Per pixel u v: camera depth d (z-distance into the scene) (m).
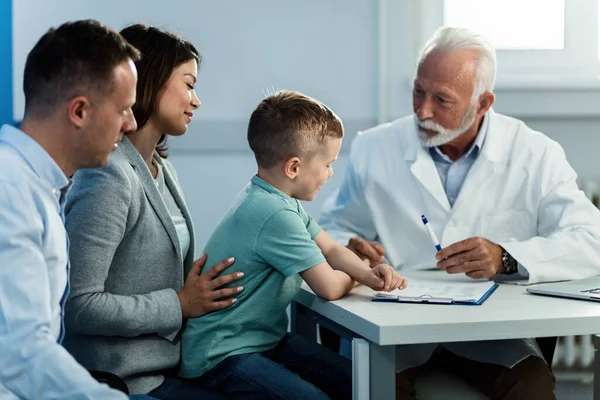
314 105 1.43
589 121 2.51
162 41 1.36
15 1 2.47
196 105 1.44
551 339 1.65
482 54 1.77
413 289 1.42
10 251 0.92
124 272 1.31
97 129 1.02
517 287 1.50
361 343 1.17
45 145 1.01
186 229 1.48
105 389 0.90
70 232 1.24
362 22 2.55
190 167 2.56
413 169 1.86
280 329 1.46
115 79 1.02
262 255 1.36
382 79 2.52
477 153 1.88
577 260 1.60
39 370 0.89
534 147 1.87
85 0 2.50
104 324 1.25
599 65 2.59
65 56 1.00
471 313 1.20
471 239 1.55
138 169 1.34
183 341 1.39
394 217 1.92
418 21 2.52
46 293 0.94
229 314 1.37
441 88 1.75
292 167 1.42
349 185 2.01
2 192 0.94
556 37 2.61
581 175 2.52
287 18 2.54
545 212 1.82
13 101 2.50
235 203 1.45
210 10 2.53
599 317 1.18
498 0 2.61
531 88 2.46
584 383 2.48
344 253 1.47
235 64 2.54
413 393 1.52
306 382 1.32
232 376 1.34
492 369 1.53
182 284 1.39
